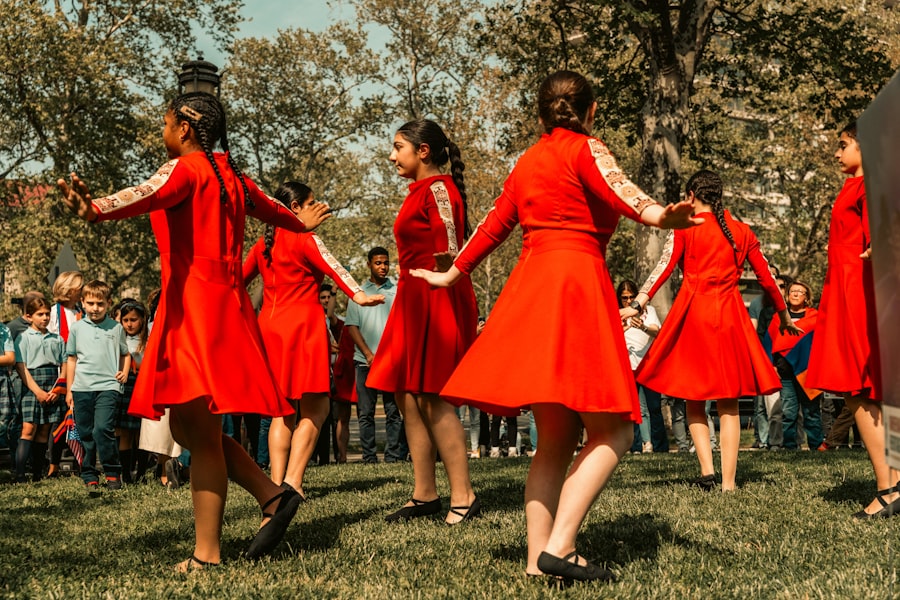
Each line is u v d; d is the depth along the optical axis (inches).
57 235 1167.0
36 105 1119.0
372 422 427.8
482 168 1226.6
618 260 1268.5
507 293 127.1
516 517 184.7
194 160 142.0
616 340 122.1
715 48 858.1
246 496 239.0
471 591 122.0
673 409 466.0
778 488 225.1
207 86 437.7
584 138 125.9
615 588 118.6
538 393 116.5
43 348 375.2
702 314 229.6
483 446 486.6
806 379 194.1
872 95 764.0
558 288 121.7
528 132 909.8
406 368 192.7
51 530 191.8
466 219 202.4
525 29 789.2
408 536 168.4
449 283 139.3
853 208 186.5
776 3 787.4
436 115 1355.8
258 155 1510.8
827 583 119.7
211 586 125.6
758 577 127.0
